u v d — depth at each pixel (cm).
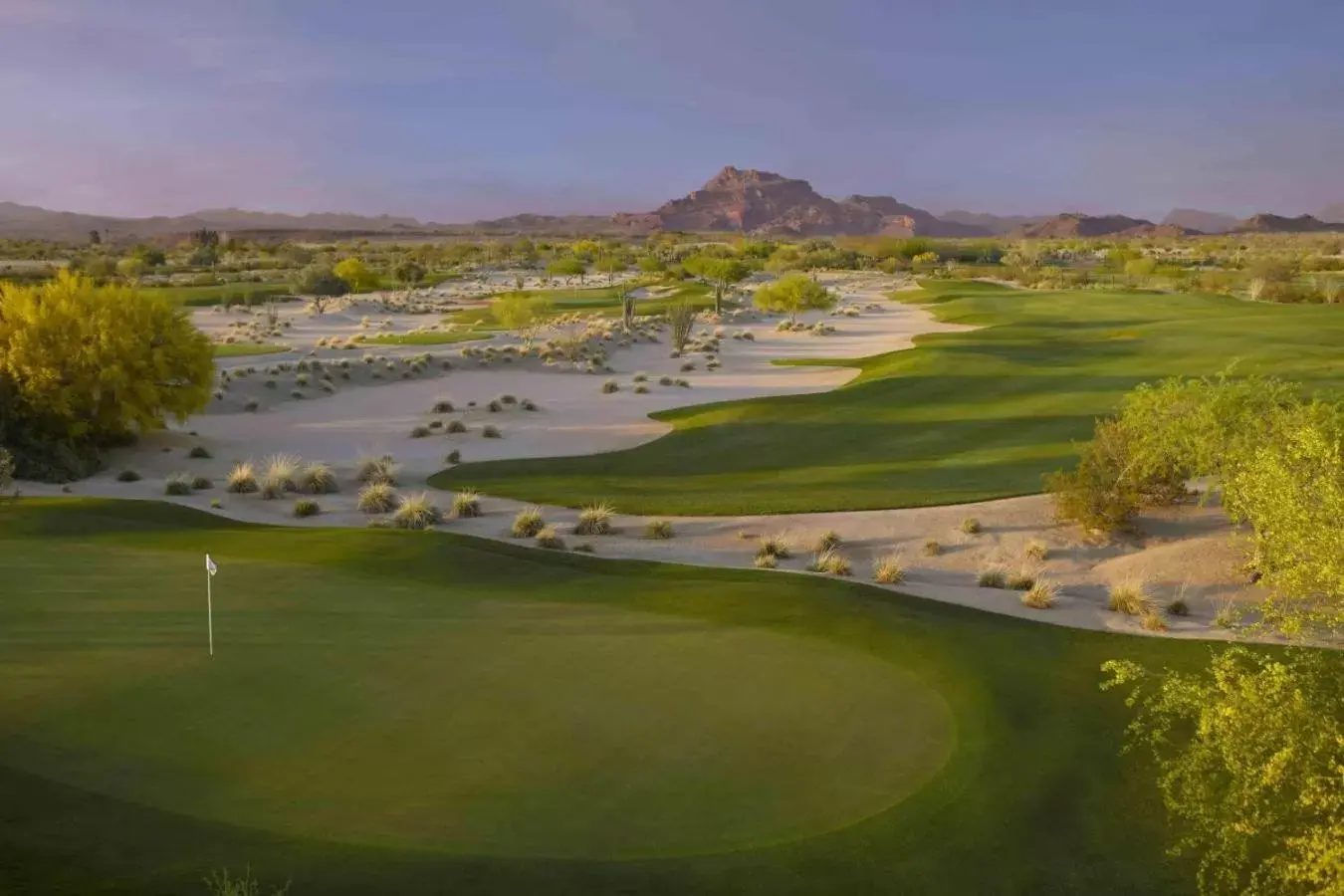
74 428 3391
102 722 1160
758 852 961
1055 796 1127
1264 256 19138
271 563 1891
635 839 967
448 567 1923
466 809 1002
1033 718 1333
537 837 959
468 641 1498
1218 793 1053
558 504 2834
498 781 1063
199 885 841
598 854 938
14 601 1587
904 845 998
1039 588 2033
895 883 939
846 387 5097
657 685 1357
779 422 4259
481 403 4841
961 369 5456
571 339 6581
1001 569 2259
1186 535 2470
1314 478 1335
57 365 3419
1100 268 18112
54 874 841
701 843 970
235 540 2088
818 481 3194
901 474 3250
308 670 1348
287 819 964
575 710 1257
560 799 1031
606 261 16688
